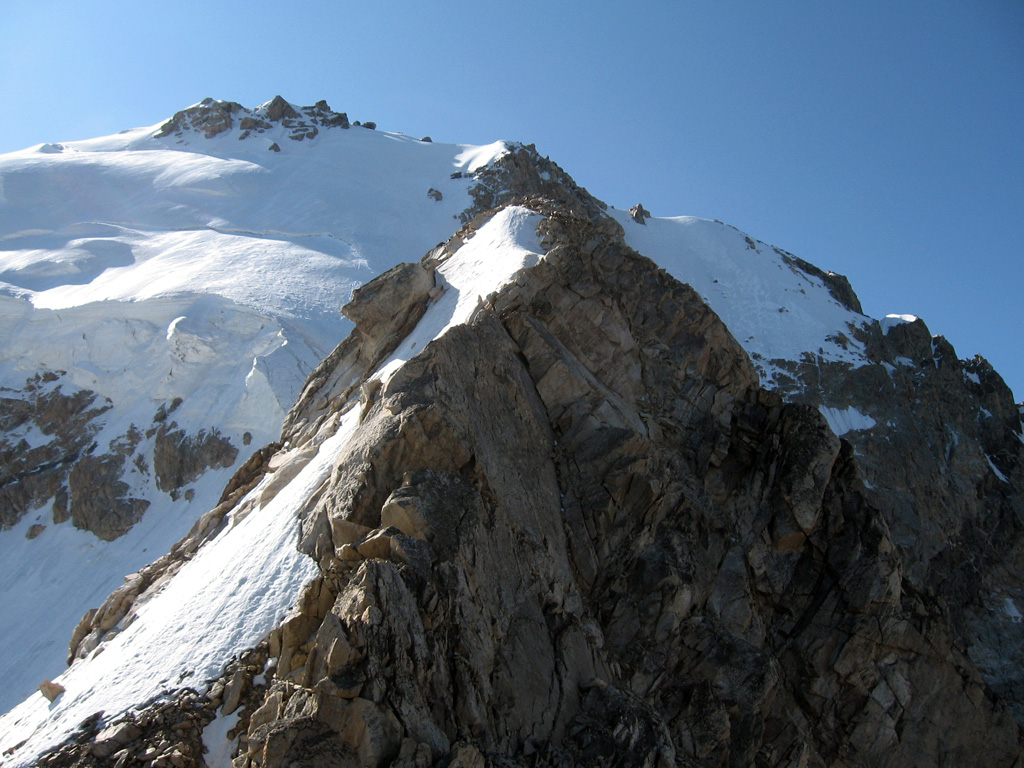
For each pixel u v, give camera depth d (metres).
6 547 61.72
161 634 20.30
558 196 140.75
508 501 19.64
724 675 20.20
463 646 15.68
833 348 88.25
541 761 15.48
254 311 74.06
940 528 70.62
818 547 23.44
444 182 144.75
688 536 22.31
